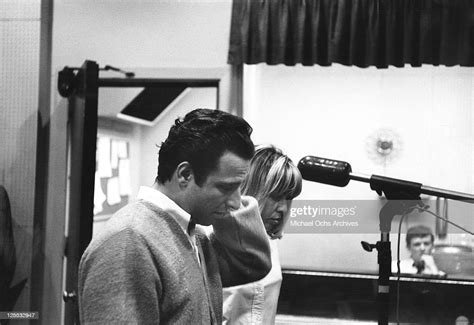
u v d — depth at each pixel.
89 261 0.81
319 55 1.80
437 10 1.76
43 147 2.02
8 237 2.00
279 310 1.73
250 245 1.15
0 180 2.03
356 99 1.77
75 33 1.98
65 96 2.01
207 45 1.90
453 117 1.74
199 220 0.92
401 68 1.76
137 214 0.84
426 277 1.68
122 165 1.99
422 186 1.32
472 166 1.71
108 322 0.76
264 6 1.83
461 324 1.66
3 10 2.02
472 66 1.74
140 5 1.94
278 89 1.81
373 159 1.74
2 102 2.03
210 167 0.86
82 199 1.80
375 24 1.78
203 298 0.87
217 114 0.89
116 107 1.97
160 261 0.81
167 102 1.95
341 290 1.70
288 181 1.53
